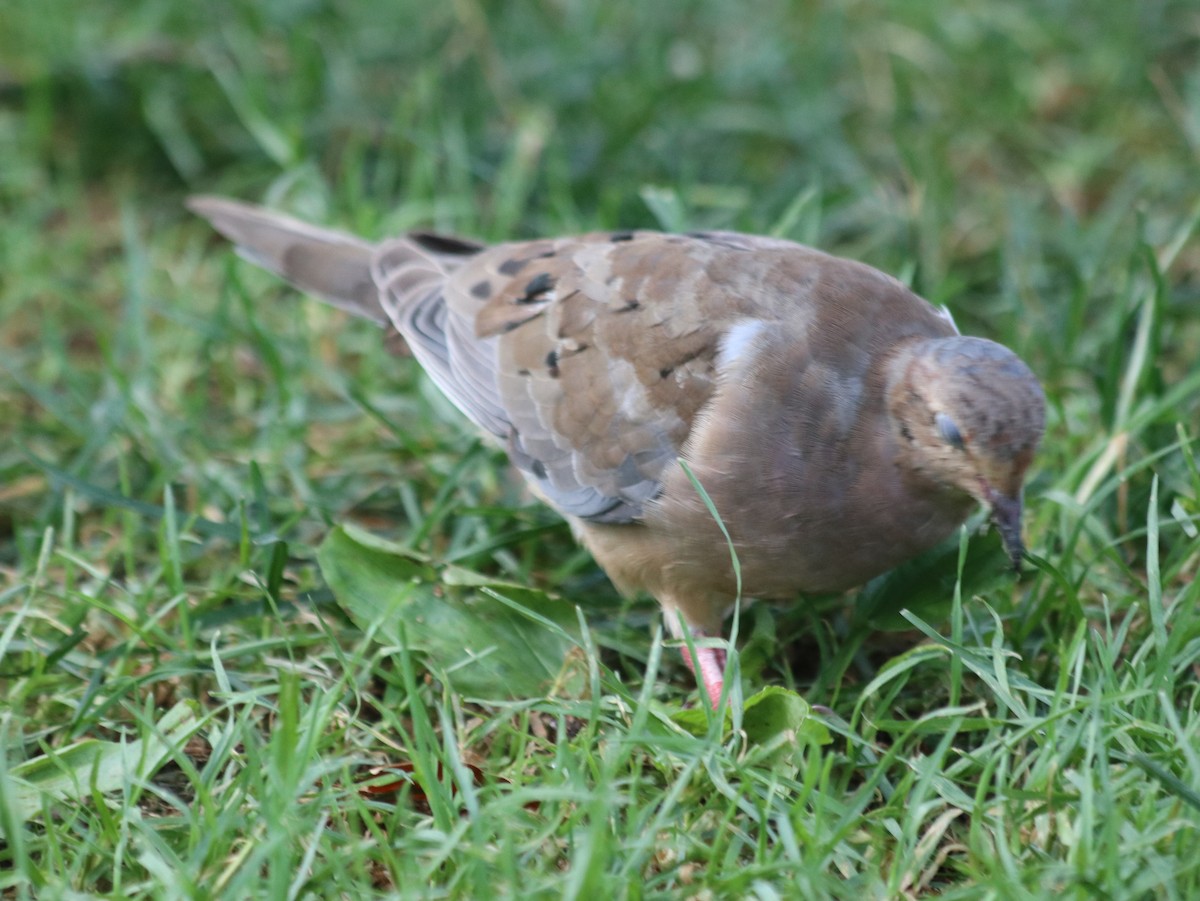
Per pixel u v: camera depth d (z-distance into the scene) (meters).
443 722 7.79
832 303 9.19
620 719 8.42
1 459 11.38
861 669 9.52
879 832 7.59
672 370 9.24
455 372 10.53
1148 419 10.12
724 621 10.13
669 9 16.27
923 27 16.03
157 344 12.70
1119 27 15.91
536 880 7.06
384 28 15.81
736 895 7.10
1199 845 7.09
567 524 10.12
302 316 12.63
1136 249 11.35
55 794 7.88
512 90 15.26
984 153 15.20
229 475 11.05
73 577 9.67
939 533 9.08
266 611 9.53
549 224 13.62
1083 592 9.73
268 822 7.03
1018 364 8.55
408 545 10.29
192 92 15.21
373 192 14.76
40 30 15.26
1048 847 7.51
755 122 14.96
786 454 8.81
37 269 13.38
